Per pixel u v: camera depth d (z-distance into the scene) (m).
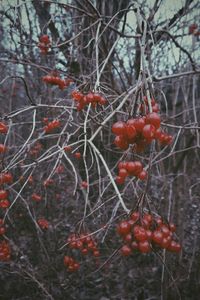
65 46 0.56
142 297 0.54
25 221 0.56
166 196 0.52
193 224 0.58
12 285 0.54
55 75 0.40
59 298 0.53
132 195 0.50
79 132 0.53
